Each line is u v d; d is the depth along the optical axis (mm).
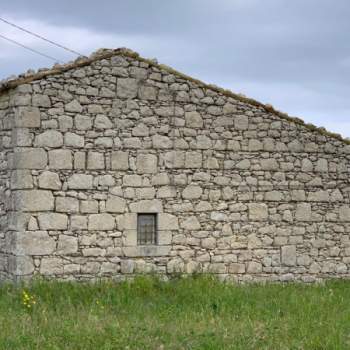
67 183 15367
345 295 16000
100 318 12375
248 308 13711
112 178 15766
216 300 14305
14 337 10867
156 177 16172
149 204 16078
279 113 17453
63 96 15430
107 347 10406
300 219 17625
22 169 15000
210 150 16734
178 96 16500
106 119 15781
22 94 15078
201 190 16594
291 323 12461
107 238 15664
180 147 16438
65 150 15375
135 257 15891
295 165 17625
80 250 15422
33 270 15016
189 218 16453
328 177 17984
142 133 16094
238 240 16906
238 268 16875
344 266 18078
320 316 13148
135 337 11023
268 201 17281
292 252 17484
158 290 15102
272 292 15664
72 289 14555
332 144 18078
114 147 15812
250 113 17203
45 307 13094
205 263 16547
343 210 18125
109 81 15859
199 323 12211
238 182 16984
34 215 15062
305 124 17719
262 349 10602
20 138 15023
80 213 15453
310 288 16750
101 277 15562
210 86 16766
